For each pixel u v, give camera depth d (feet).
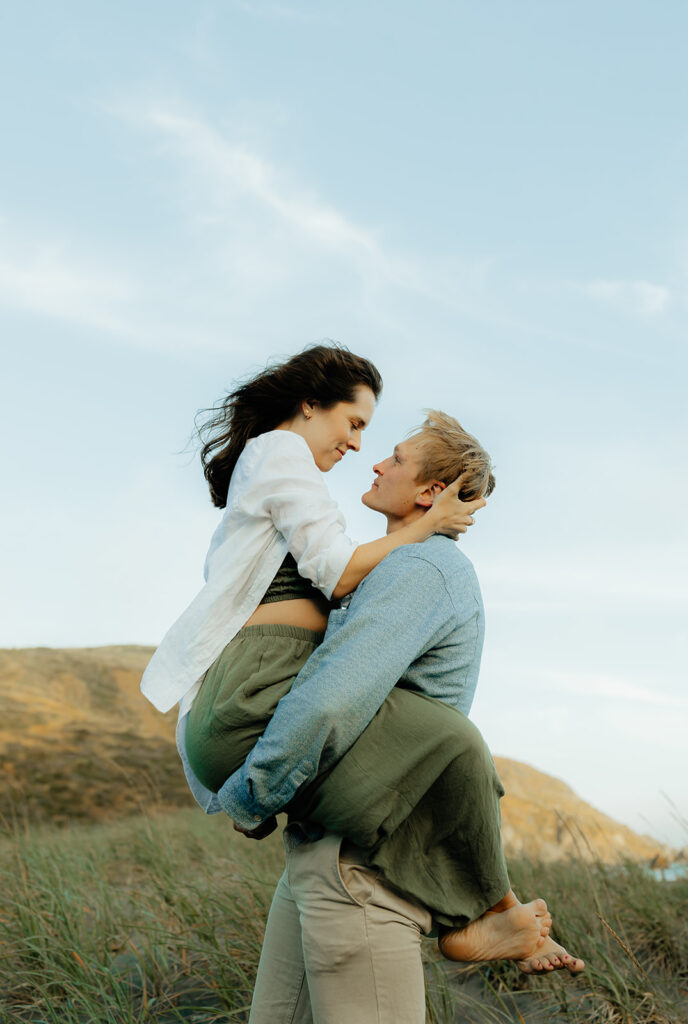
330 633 6.23
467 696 6.44
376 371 7.88
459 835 5.85
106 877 16.74
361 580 6.35
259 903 12.58
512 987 10.63
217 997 10.43
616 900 13.57
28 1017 10.16
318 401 7.70
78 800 47.42
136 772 55.26
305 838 6.06
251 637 6.49
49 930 12.05
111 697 78.23
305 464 6.89
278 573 6.70
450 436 6.97
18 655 84.23
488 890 5.96
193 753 6.34
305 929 5.87
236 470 7.23
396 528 7.14
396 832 5.84
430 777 5.71
